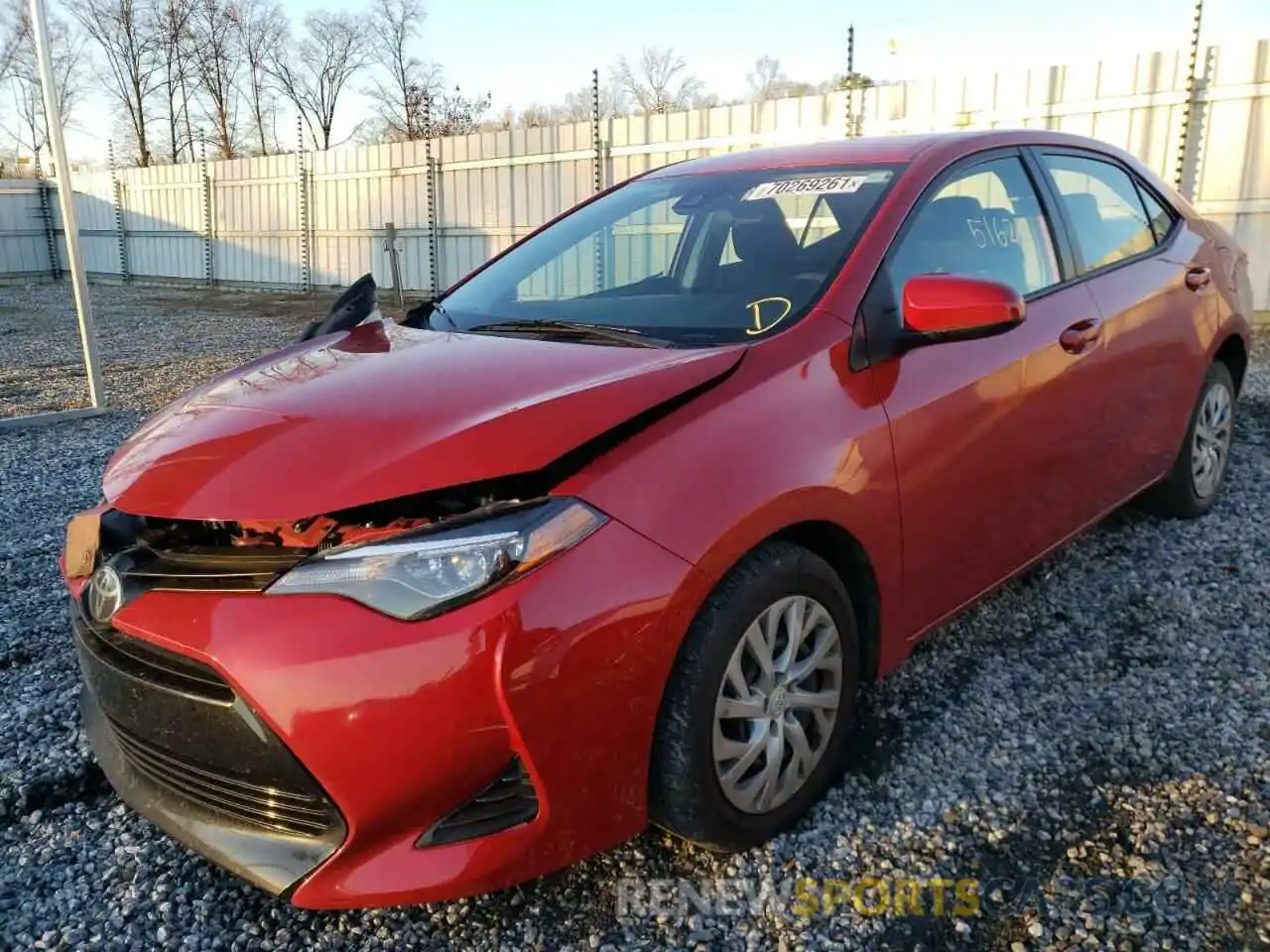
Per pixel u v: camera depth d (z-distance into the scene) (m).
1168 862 2.27
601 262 3.36
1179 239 4.03
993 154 3.30
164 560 2.16
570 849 2.05
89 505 5.32
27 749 2.91
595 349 2.57
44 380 9.73
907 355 2.63
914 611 2.71
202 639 1.94
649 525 2.04
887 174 3.03
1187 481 4.15
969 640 3.36
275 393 2.51
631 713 2.04
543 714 1.92
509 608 1.88
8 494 5.56
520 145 14.62
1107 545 4.07
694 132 12.52
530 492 2.05
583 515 1.99
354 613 1.89
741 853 2.36
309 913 2.25
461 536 1.93
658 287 3.06
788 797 2.39
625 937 2.13
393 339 2.96
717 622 2.14
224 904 2.29
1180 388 3.86
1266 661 3.12
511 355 2.57
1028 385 2.95
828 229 2.88
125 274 24.20
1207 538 4.09
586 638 1.94
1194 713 2.87
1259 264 8.98
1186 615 3.46
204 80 44.22
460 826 1.98
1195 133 9.10
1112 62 9.39
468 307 3.30
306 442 2.17
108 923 2.23
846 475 2.38
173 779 2.19
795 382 2.38
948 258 2.94
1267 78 8.66
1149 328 3.59
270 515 2.00
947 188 3.04
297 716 1.87
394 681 1.86
